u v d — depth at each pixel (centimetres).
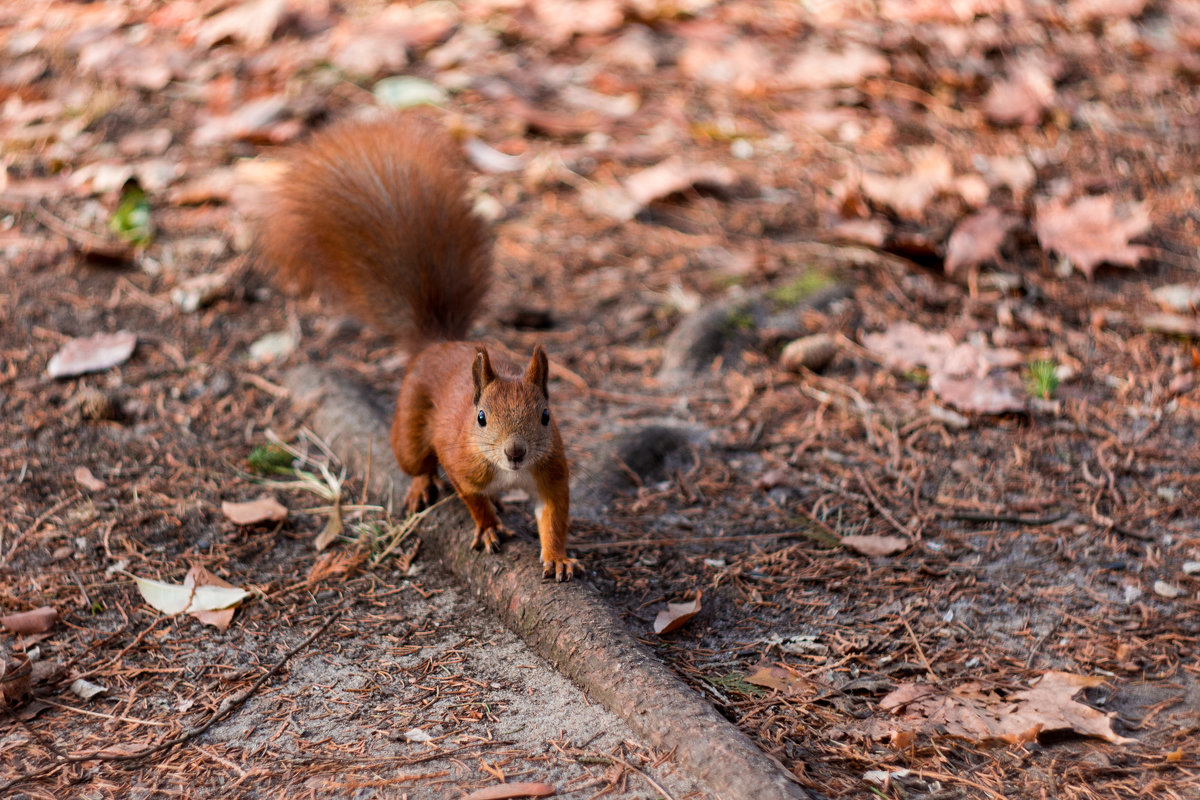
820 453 707
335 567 583
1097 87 1297
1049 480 670
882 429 728
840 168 1099
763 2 1473
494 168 1080
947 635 536
